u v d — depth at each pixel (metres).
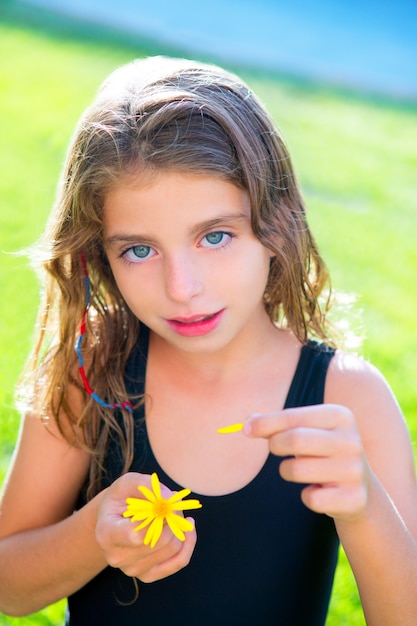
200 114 1.71
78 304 1.93
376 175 6.45
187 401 1.89
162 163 1.61
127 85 1.78
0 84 7.51
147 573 1.52
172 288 1.64
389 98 8.55
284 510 1.81
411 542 1.56
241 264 1.69
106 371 1.93
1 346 3.59
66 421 1.93
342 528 1.51
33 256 1.97
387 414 1.82
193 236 1.66
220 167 1.64
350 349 2.29
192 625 1.85
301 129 7.36
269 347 1.91
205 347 1.70
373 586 1.54
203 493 1.82
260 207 1.72
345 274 4.77
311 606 1.88
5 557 1.86
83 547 1.72
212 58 9.07
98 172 1.67
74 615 1.97
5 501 1.96
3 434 3.06
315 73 9.00
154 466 1.87
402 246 5.22
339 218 5.55
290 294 1.90
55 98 7.28
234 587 1.83
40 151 6.17
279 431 1.35
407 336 4.12
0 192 5.38
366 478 1.37
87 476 1.98
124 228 1.67
